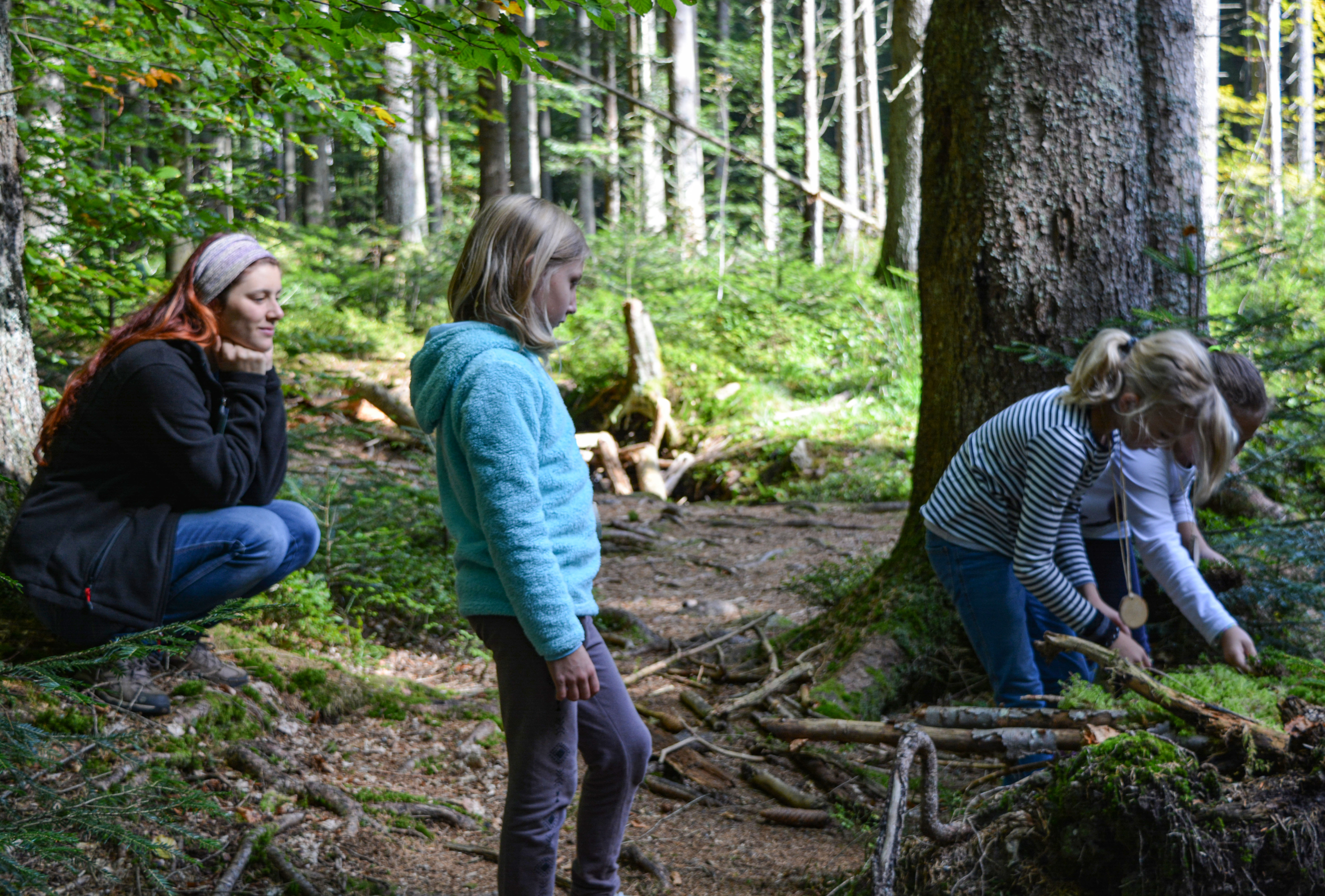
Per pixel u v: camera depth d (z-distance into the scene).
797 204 26.09
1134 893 1.97
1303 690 2.60
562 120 32.88
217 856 2.33
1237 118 16.41
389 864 2.54
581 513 2.07
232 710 2.96
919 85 14.52
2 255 3.30
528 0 3.01
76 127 5.44
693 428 12.14
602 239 16.97
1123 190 4.08
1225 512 4.39
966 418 4.23
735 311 14.12
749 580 6.43
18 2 5.16
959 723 2.55
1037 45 4.05
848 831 3.01
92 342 5.64
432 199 23.75
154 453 2.74
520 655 2.00
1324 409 4.55
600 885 2.16
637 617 5.34
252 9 3.51
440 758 3.28
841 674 3.93
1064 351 4.07
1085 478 2.75
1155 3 4.27
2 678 2.14
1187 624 3.67
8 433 3.28
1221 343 4.04
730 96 28.77
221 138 7.36
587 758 2.12
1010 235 4.11
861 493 9.53
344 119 4.41
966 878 2.13
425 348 2.06
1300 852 1.89
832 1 31.55
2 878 1.87
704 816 3.14
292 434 5.00
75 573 2.64
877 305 13.74
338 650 4.12
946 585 3.04
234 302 2.88
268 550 2.98
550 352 2.08
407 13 2.92
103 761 2.50
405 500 5.23
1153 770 1.94
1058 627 3.13
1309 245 9.35
